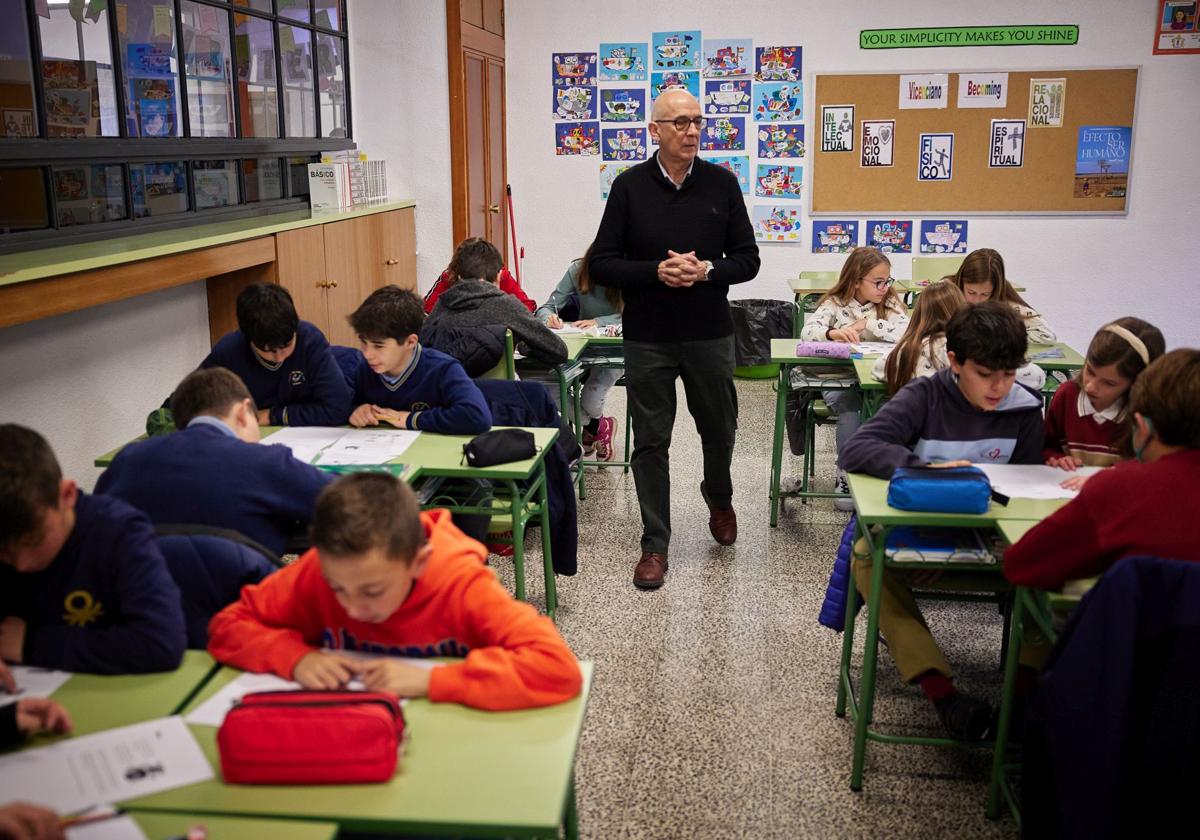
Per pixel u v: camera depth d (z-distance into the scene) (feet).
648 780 7.92
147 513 6.66
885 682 9.49
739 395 20.81
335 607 5.21
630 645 10.23
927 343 11.19
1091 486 6.07
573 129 22.61
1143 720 5.32
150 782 4.28
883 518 7.13
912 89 21.57
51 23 10.85
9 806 3.78
